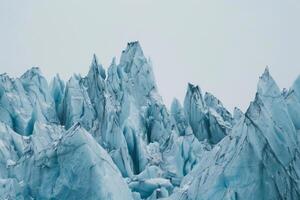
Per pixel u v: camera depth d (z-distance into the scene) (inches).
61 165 1246.9
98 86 1863.9
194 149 1612.9
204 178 1143.6
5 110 1723.7
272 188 1052.5
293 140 1138.7
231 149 1139.3
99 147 1258.0
